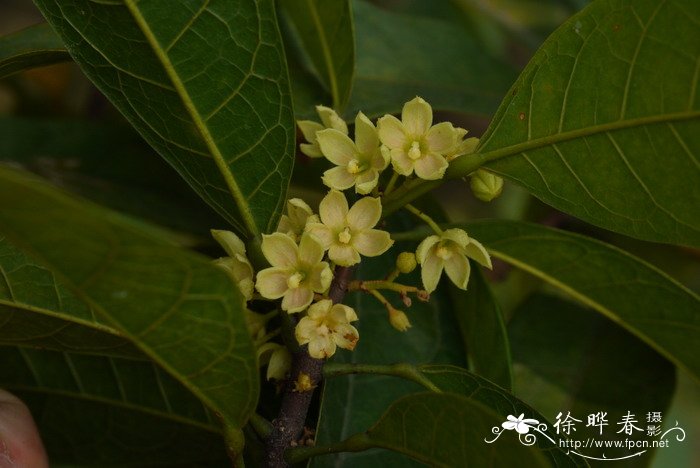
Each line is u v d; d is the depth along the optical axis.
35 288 0.33
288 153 0.33
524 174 0.33
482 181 0.33
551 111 0.33
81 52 0.33
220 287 0.30
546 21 0.48
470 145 0.34
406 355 0.37
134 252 0.29
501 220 0.36
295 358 0.33
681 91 0.32
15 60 0.34
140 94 0.33
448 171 0.33
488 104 0.41
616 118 0.32
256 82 0.33
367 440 0.32
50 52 0.34
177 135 0.33
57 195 0.28
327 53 0.37
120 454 0.37
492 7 0.47
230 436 0.33
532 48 0.47
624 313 0.37
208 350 0.31
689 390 0.51
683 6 0.31
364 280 0.37
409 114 0.33
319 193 0.42
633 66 0.32
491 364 0.36
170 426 0.37
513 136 0.33
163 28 0.32
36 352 0.36
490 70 0.43
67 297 0.33
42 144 0.43
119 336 0.34
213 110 0.33
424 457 0.32
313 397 0.35
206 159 0.33
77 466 0.38
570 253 0.36
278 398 0.36
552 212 0.44
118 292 0.30
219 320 0.30
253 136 0.33
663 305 0.36
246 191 0.33
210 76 0.33
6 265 0.33
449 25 0.43
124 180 0.42
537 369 0.39
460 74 0.42
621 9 0.32
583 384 0.39
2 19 0.56
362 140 0.33
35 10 0.56
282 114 0.33
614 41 0.32
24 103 0.47
